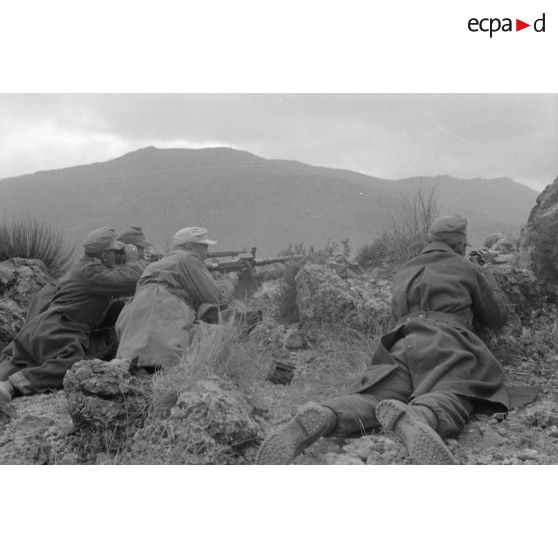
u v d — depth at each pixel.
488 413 4.43
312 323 6.36
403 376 4.52
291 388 5.17
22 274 7.15
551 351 5.43
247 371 4.81
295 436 3.75
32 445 4.06
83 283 5.99
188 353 4.68
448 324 4.63
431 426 3.89
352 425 4.05
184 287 5.57
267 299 7.70
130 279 6.04
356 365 5.57
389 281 6.69
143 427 4.11
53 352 5.80
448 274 4.83
